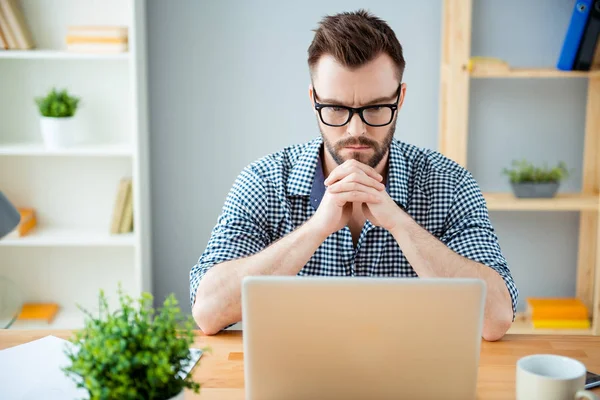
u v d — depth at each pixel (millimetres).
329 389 1187
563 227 3242
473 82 3150
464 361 1173
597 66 2854
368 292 1151
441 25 3117
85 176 3215
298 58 3156
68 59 3115
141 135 3029
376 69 1659
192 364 1452
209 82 3174
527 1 3094
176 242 3285
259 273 1665
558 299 3109
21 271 3264
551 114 3162
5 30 2912
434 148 3201
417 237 1683
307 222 1709
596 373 1426
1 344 1564
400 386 1183
